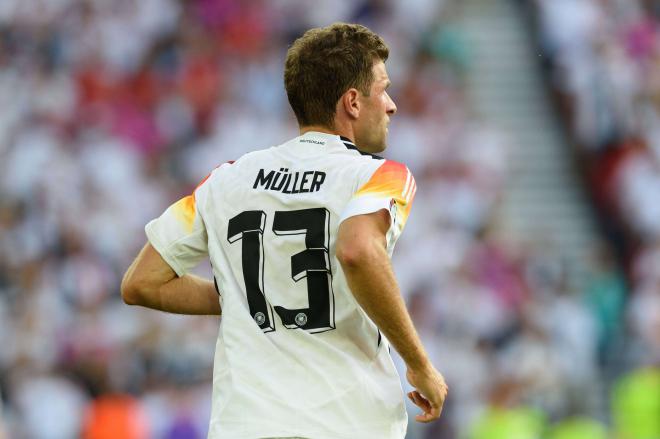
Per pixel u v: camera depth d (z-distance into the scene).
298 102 14.69
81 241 53.88
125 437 42.81
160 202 59.06
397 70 63.97
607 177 61.44
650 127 62.66
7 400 44.62
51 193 56.34
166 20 67.69
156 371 44.72
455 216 57.88
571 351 52.00
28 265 51.94
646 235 59.06
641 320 52.44
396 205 13.75
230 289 14.27
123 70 66.00
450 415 45.97
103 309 49.53
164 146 62.84
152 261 15.11
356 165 14.09
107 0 68.06
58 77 65.06
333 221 13.88
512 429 43.75
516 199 62.16
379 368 14.06
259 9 68.31
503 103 66.19
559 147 64.19
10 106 62.94
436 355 47.78
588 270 57.62
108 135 61.84
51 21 67.44
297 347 13.83
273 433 13.51
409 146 59.78
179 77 65.38
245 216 14.34
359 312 13.86
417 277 52.12
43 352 46.38
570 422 47.12
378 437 13.71
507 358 48.34
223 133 62.47
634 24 67.50
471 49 68.44
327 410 13.61
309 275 13.91
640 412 44.78
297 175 14.26
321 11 67.81
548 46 67.25
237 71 65.69
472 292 51.69
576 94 63.53
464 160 60.62
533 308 52.25
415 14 68.19
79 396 44.84
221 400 13.96
